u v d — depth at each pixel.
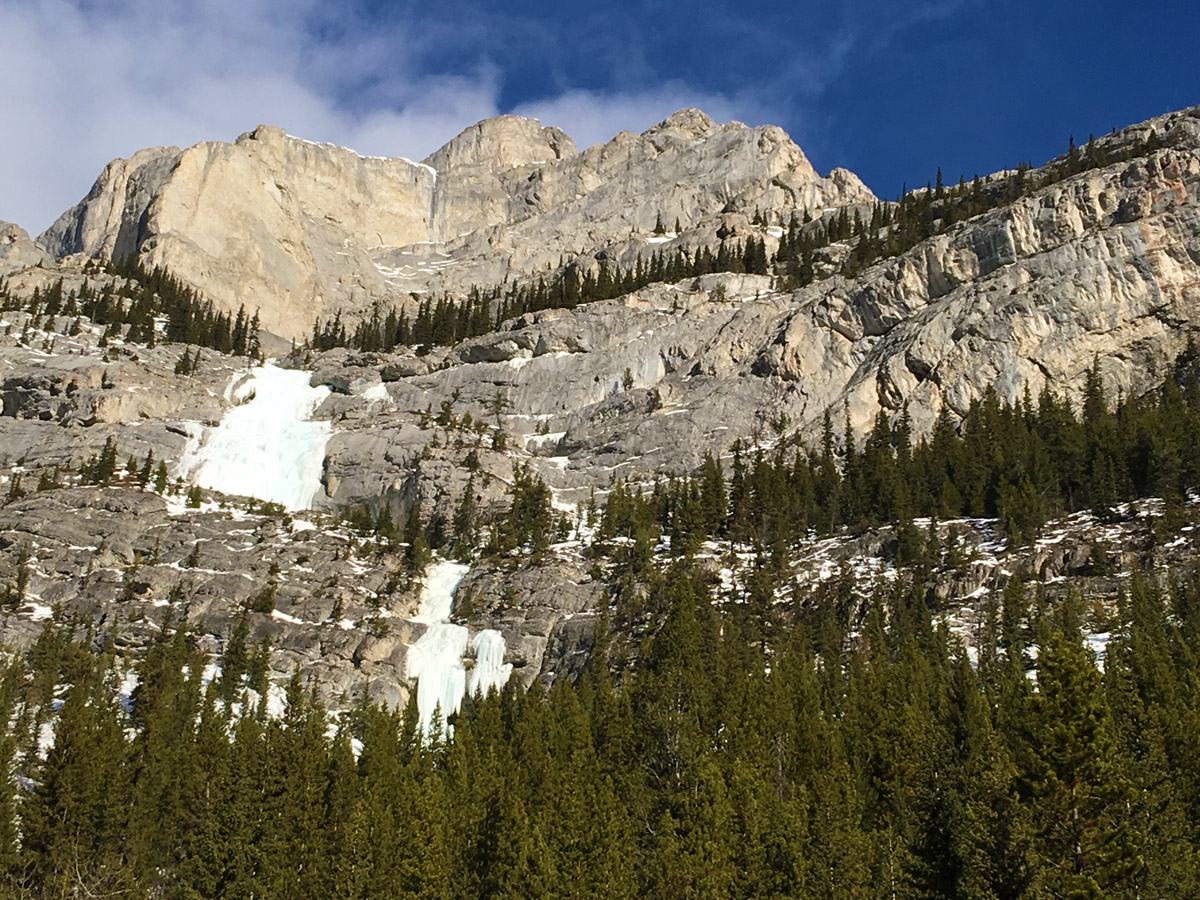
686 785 63.84
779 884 57.19
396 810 68.62
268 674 101.12
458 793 70.12
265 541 123.44
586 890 57.41
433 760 81.06
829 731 68.88
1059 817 50.62
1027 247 140.75
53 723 89.06
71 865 64.94
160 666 94.75
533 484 133.12
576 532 124.00
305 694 101.81
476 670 106.00
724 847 57.22
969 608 94.81
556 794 66.44
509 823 61.09
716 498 120.19
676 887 55.69
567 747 75.44
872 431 131.75
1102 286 132.38
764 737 69.69
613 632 102.19
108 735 77.44
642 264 199.12
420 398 163.50
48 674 94.38
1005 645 86.81
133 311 179.00
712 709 75.75
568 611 108.62
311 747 75.44
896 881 56.66
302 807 69.56
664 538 119.69
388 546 123.00
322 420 157.75
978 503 112.12
